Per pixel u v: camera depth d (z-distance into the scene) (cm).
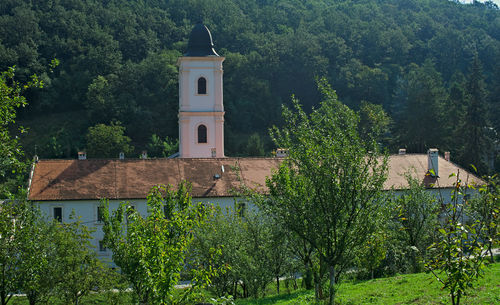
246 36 14275
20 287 2391
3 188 2106
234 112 11594
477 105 8225
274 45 12781
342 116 2061
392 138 9588
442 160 5550
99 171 4812
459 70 12850
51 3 14175
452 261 1417
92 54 12750
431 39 15112
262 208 2225
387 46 14050
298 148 2045
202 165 5050
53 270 2772
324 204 2034
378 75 12019
